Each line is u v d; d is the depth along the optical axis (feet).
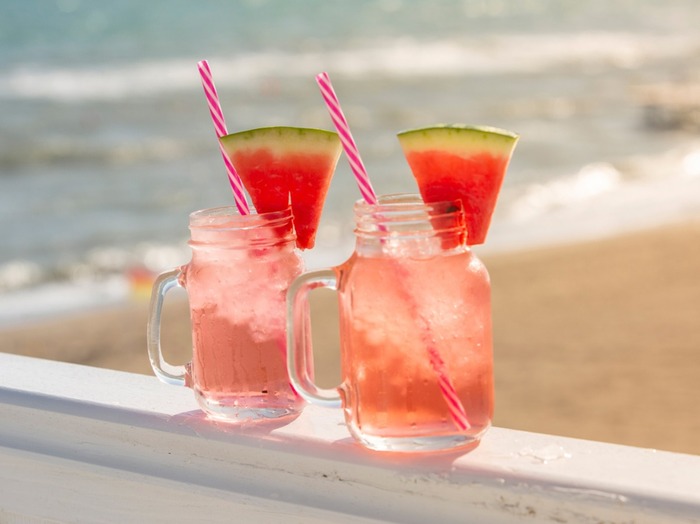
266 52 76.28
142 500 3.73
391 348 3.41
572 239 24.86
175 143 42.52
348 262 3.49
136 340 18.84
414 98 55.83
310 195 3.67
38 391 3.89
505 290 20.11
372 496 3.45
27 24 95.20
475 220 3.44
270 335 3.65
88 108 51.39
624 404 13.39
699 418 12.75
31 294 22.79
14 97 54.90
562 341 16.34
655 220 26.23
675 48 75.00
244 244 3.62
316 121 49.47
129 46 79.87
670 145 38.73
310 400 3.51
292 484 3.54
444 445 3.43
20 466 3.89
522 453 3.41
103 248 26.94
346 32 91.35
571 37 86.12
